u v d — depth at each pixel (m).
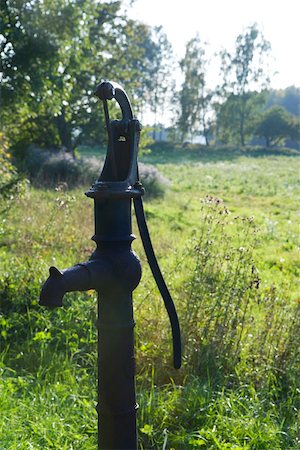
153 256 2.02
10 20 13.02
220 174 38.72
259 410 3.92
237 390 4.25
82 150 53.16
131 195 1.91
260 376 4.46
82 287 1.84
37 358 4.71
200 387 4.16
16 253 7.45
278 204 20.91
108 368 2.03
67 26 13.65
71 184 18.52
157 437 3.73
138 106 28.31
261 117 86.94
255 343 4.86
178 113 87.00
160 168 44.12
